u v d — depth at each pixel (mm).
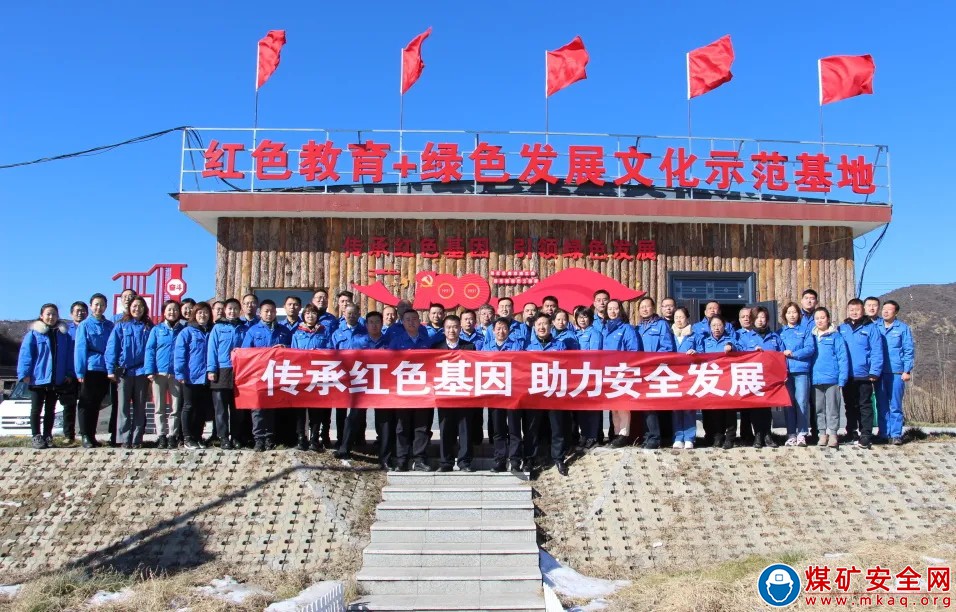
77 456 9422
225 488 8883
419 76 14031
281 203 13344
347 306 10016
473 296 13742
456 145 13508
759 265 14227
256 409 9648
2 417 14234
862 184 14086
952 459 9688
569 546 8219
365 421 10594
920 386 18562
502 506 8602
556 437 9750
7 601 7047
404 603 7133
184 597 7070
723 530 8367
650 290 13984
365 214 13523
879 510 8711
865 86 14297
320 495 8766
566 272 13922
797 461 9547
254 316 10203
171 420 10016
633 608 6871
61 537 8133
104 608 6836
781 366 9859
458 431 9711
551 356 9688
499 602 7129
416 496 8914
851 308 10250
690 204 13672
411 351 9695
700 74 14219
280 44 14047
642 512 8664
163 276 15297
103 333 10117
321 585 7387
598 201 13562
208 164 13391
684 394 9750
